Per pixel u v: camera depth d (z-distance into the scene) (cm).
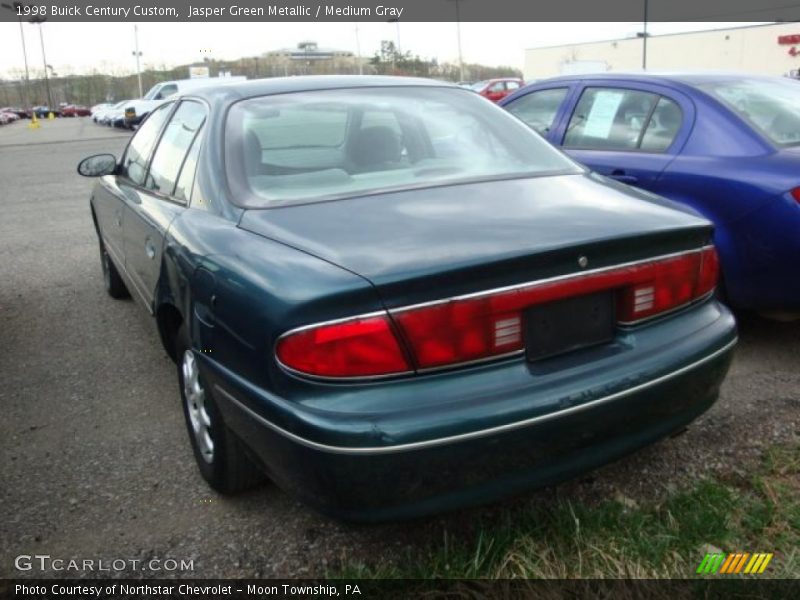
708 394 254
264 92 315
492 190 267
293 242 229
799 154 371
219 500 281
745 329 436
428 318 201
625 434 230
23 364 427
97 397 379
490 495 210
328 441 196
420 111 320
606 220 238
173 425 344
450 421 198
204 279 246
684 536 241
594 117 480
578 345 226
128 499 284
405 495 201
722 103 412
